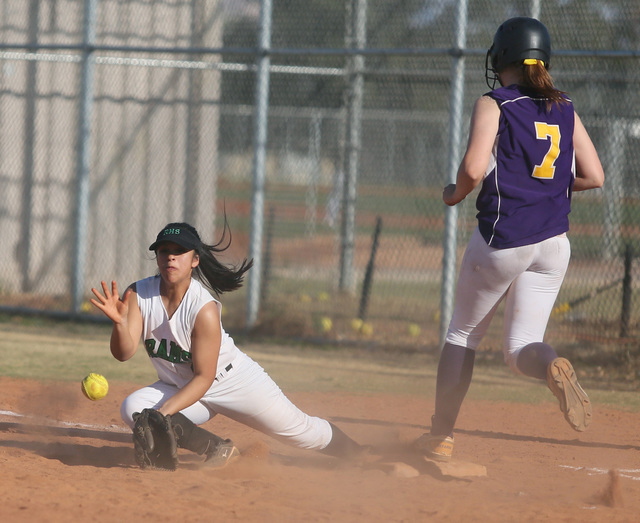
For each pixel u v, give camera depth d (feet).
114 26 150.61
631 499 48.47
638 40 117.80
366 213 251.19
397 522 41.55
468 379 52.65
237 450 52.13
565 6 116.67
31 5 149.89
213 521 40.34
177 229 48.96
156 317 49.98
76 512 40.83
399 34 148.66
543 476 54.44
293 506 43.80
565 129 50.06
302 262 196.85
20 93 151.53
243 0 154.61
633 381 94.84
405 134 220.84
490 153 48.62
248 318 119.55
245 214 291.38
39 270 151.74
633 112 134.31
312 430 53.16
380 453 57.88
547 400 84.79
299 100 208.95
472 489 49.19
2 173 150.82
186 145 154.92
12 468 49.21
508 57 51.13
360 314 129.59
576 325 118.83
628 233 142.82
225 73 196.54
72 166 152.35
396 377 94.63
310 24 149.59
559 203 49.98
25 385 81.46
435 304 148.87
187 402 49.34
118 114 151.94
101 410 72.59
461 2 104.83
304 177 321.73
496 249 49.21
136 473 49.47
